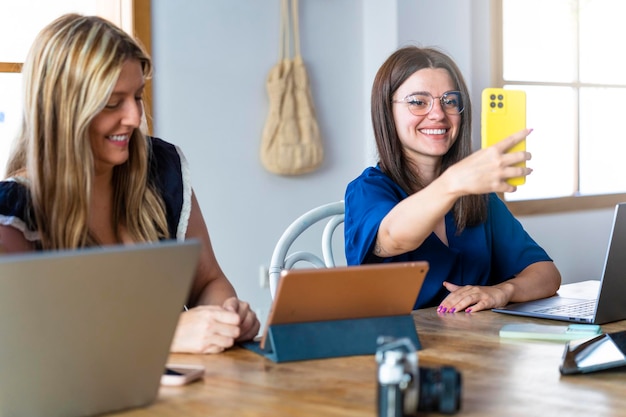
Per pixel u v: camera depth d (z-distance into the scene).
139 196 1.62
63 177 1.45
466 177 1.55
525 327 1.47
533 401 1.02
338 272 1.21
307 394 1.06
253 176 3.31
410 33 3.47
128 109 1.46
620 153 4.40
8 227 1.45
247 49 3.27
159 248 0.97
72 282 0.92
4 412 0.94
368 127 3.62
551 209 4.05
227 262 3.26
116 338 0.98
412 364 0.91
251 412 0.99
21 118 1.53
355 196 1.94
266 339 1.27
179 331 1.33
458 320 1.62
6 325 0.90
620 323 1.60
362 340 1.28
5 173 1.56
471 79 3.69
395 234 1.72
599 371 1.16
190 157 3.15
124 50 1.44
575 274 4.19
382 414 0.90
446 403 0.95
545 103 4.08
